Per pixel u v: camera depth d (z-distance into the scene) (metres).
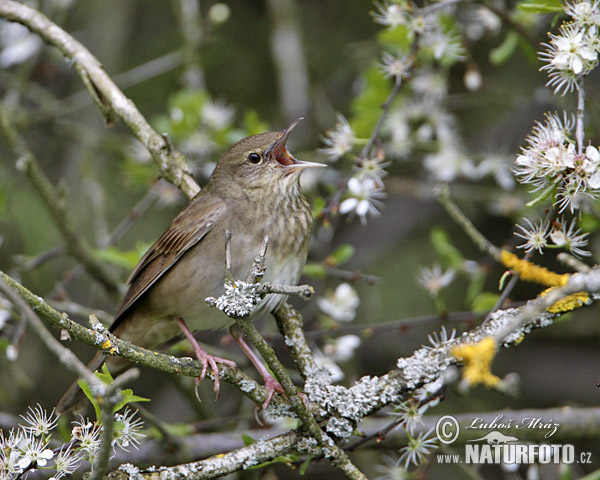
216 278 8.66
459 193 12.35
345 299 10.34
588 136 9.38
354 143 9.60
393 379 7.01
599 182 6.27
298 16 14.41
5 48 13.21
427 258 13.57
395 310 13.16
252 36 14.75
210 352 10.88
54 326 5.96
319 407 7.02
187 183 9.12
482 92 11.65
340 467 6.74
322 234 11.78
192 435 9.68
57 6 12.84
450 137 11.87
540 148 6.36
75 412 8.32
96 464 5.61
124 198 14.11
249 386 6.95
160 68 12.84
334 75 14.34
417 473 8.78
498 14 9.62
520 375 12.84
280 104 13.88
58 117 13.26
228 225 8.68
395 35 10.38
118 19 14.34
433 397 7.14
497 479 11.35
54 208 10.73
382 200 14.32
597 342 13.16
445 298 13.18
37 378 12.67
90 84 9.41
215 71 14.57
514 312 6.71
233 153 9.04
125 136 14.43
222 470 6.73
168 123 12.16
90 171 12.63
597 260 11.47
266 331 11.25
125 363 8.67
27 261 11.32
